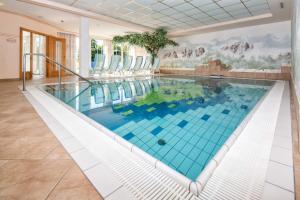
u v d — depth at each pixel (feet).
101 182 3.90
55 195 3.50
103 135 6.38
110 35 43.57
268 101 11.82
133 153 5.16
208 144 6.96
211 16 28.73
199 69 40.73
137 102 14.37
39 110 9.43
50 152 5.15
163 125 9.13
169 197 3.51
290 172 4.22
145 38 37.50
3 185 3.74
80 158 4.83
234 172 4.25
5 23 24.50
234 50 35.40
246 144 5.65
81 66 27.66
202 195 3.57
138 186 3.81
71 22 30.66
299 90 7.34
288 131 6.67
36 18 28.27
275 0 21.77
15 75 26.04
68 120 7.89
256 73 33.19
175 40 44.19
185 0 22.38
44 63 33.30
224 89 20.71
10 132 6.54
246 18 29.53
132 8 25.41
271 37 31.09
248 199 3.45
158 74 42.24
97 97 16.03
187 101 14.74
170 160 5.78
